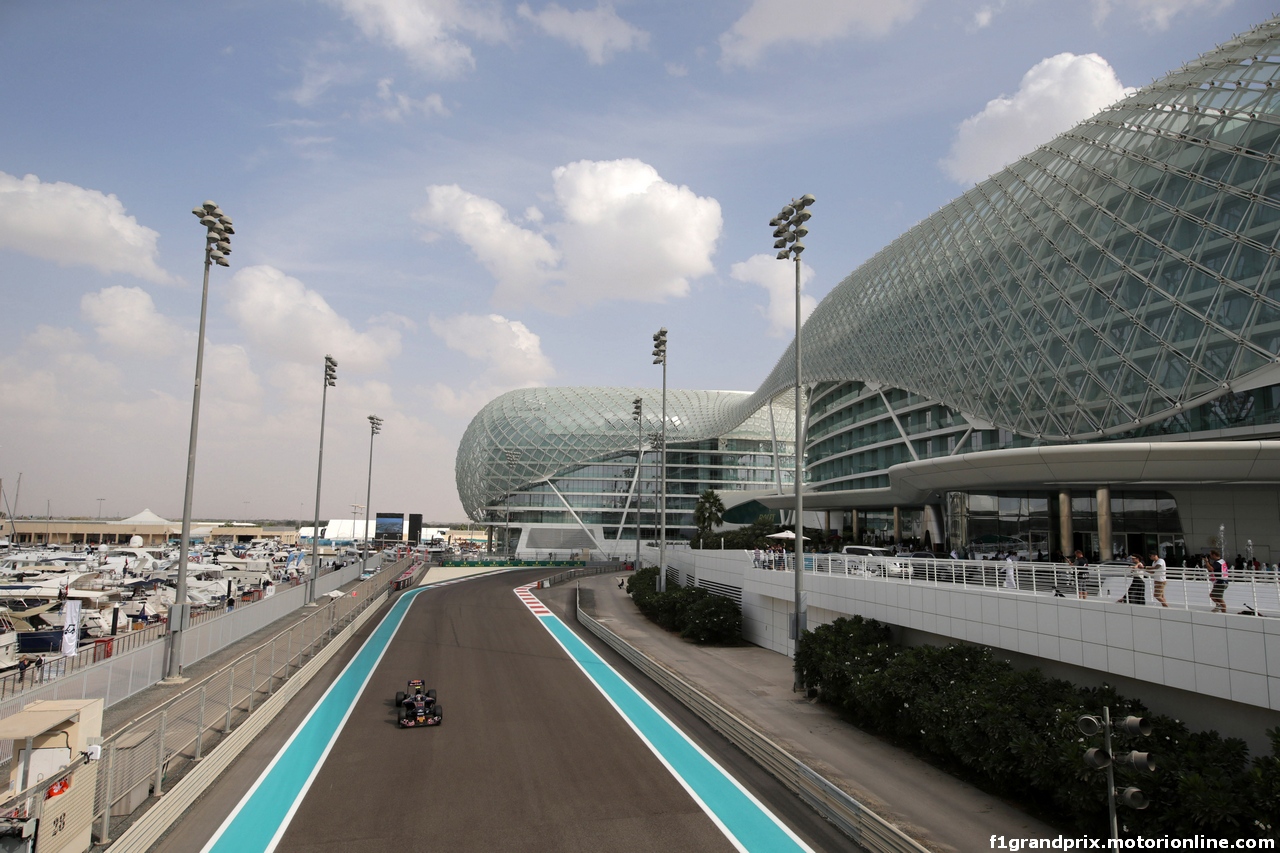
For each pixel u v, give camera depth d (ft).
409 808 45.34
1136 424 104.99
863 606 83.46
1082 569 61.36
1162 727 41.42
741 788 49.65
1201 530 99.50
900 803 47.03
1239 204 95.45
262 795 47.47
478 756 56.13
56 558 249.96
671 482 393.91
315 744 59.06
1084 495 115.14
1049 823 43.75
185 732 51.49
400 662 96.99
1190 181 102.78
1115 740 40.55
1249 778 34.14
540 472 389.80
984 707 48.62
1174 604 51.03
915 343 164.45
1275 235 90.38
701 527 260.62
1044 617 56.34
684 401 413.18
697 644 116.26
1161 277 103.71
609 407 401.49
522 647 110.22
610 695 77.82
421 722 64.90
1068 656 53.88
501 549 407.44
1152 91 120.26
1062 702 47.26
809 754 57.52
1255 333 91.25
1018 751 43.55
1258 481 89.45
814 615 96.78
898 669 60.39
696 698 69.15
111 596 163.63
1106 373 110.11
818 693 77.00
